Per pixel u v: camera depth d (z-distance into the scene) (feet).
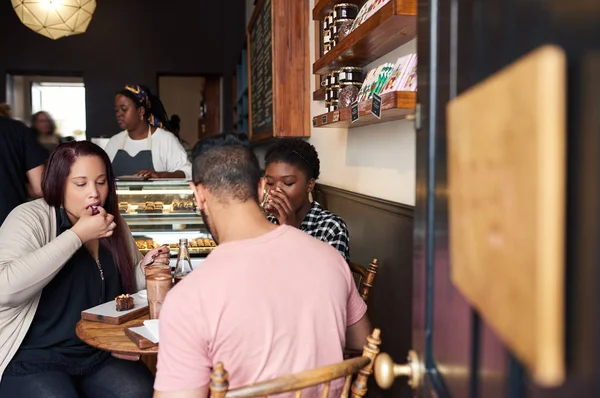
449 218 2.15
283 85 11.22
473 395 1.87
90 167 5.59
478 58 1.82
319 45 10.00
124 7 22.98
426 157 2.58
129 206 8.95
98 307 5.65
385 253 6.75
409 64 5.25
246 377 3.32
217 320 3.24
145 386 5.63
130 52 23.13
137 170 11.62
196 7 23.39
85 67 22.89
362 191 7.93
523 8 1.44
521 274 1.32
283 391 3.10
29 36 22.44
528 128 1.25
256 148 20.74
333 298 3.60
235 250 3.44
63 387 5.14
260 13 14.19
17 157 8.43
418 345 2.83
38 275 5.01
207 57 23.61
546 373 1.18
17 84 26.32
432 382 2.52
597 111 1.09
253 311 3.26
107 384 5.61
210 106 24.97
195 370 3.28
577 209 1.17
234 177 3.55
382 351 6.94
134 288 6.70
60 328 5.56
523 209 1.30
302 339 3.43
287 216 6.20
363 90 6.77
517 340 1.35
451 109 2.05
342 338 3.71
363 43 6.16
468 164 1.80
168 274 5.59
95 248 6.13
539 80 1.18
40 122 16.67
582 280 1.15
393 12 4.82
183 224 9.08
